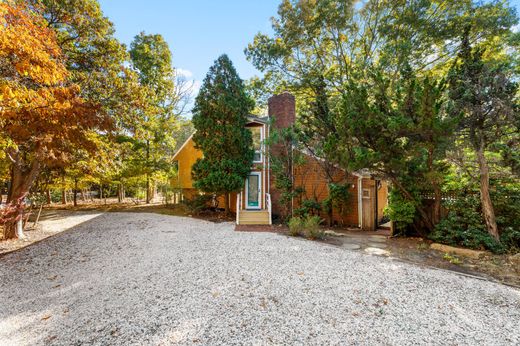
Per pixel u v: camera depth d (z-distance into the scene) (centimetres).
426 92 548
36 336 320
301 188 1127
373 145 712
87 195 2616
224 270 536
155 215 1403
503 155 605
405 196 804
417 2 1255
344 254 644
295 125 1163
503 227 641
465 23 1204
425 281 464
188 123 2703
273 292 429
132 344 299
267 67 1744
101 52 932
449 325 327
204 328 329
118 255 664
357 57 1614
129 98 963
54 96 568
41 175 1034
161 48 2150
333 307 377
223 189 1219
